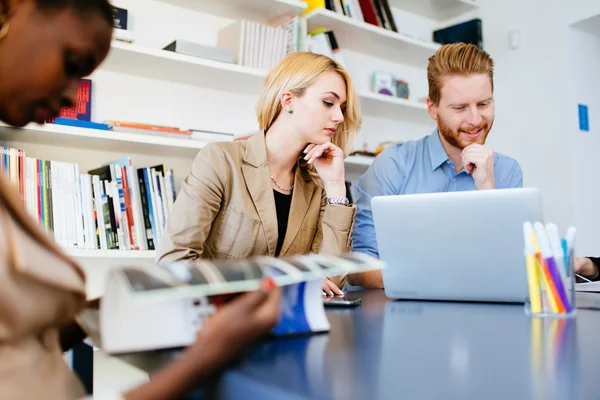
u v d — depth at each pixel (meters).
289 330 0.82
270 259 0.82
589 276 1.73
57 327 0.66
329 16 2.79
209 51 2.39
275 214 1.64
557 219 3.24
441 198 1.18
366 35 3.05
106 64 2.36
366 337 0.82
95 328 0.76
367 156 2.95
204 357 0.55
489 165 1.90
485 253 1.17
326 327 0.86
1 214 0.56
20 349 0.57
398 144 2.21
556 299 1.01
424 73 3.61
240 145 1.68
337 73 1.72
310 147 1.64
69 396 0.63
